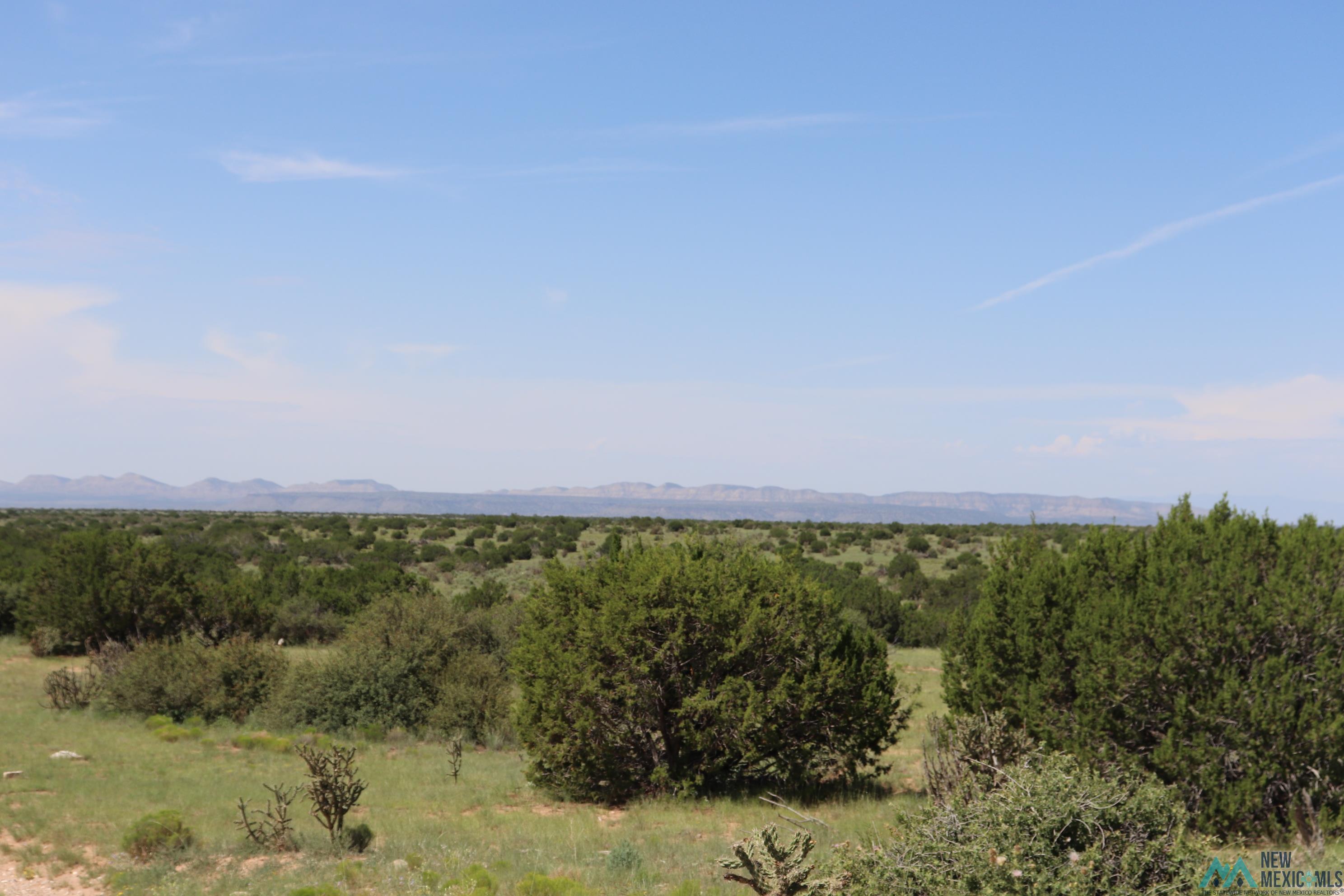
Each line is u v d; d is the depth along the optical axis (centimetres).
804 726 1573
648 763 1641
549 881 918
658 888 952
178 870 1052
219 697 2442
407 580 4362
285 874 1030
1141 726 1175
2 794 1390
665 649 1512
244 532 7094
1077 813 596
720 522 8612
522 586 5169
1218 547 1175
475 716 2389
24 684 2827
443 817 1417
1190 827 1084
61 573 3400
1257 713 1059
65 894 973
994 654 1352
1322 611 1078
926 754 938
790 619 1582
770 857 754
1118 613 1191
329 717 2348
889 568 6081
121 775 1633
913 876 621
